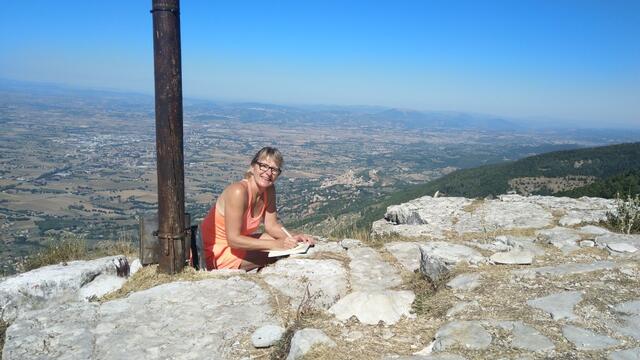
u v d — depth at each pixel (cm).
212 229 527
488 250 522
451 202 869
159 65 458
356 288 464
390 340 335
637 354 295
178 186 479
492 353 300
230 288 438
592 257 496
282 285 451
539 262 481
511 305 371
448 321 356
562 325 334
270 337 343
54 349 343
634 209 662
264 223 559
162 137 468
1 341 393
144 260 497
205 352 339
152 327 373
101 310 401
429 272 480
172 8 450
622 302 369
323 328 354
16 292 436
